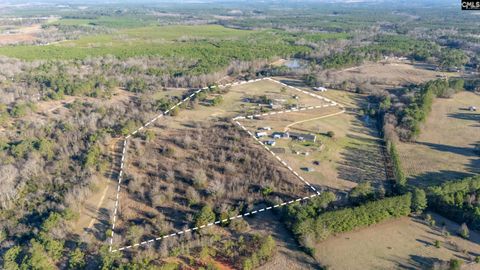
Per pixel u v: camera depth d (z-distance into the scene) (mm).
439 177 125625
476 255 93812
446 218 107250
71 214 104688
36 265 89062
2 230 104562
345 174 125562
